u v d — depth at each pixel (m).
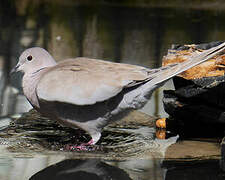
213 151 9.34
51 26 25.27
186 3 33.78
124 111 9.67
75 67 9.73
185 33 22.78
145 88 9.38
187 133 10.63
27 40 21.34
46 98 9.39
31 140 9.97
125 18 27.91
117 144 9.82
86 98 9.27
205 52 9.46
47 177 7.90
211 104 10.73
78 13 30.06
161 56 18.02
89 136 10.41
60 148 9.54
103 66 9.73
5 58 17.73
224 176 7.93
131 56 18.06
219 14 29.03
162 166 8.45
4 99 13.11
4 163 8.57
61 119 9.80
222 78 10.55
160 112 12.01
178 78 10.97
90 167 8.41
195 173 8.11
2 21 26.80
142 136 10.34
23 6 32.97
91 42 21.11
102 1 35.38
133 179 7.79
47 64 10.34
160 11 30.69
